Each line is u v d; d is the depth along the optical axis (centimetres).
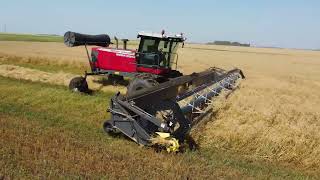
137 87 1630
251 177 948
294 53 10756
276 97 2105
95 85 2125
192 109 1220
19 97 1698
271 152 1152
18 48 5528
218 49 10600
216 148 1184
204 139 1210
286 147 1159
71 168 846
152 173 862
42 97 1686
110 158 942
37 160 880
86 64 3077
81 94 1778
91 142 1094
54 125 1308
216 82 1609
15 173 796
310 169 1104
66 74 2412
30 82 2186
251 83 2888
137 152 1029
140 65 1873
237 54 7962
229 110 1390
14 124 1220
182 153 1075
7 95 1717
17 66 2758
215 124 1269
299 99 2230
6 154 905
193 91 1309
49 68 2969
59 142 1041
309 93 2644
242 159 1116
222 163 1046
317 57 8444
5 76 2339
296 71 4753
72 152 957
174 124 1078
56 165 855
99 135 1211
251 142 1188
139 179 819
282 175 1017
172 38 1839
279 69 4897
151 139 1057
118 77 2142
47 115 1448
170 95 1172
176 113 1087
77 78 1906
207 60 5397
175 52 1889
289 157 1137
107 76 2169
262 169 1048
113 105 1148
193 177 872
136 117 1110
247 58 6769
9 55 3622
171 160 978
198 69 3675
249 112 1392
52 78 2300
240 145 1185
